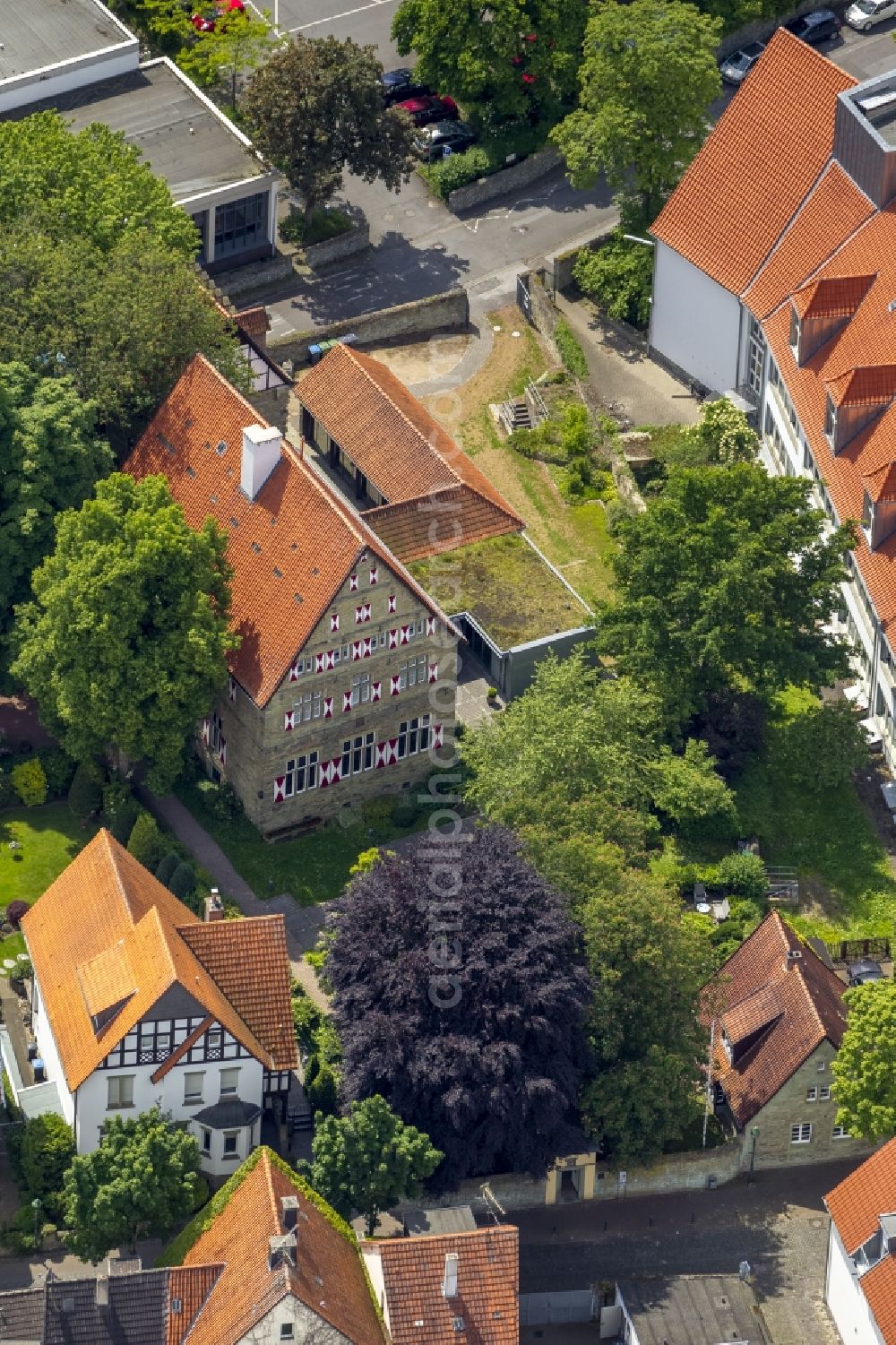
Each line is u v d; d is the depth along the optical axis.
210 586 148.75
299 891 150.00
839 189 169.38
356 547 146.12
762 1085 137.88
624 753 149.50
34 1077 140.00
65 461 152.75
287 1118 137.12
